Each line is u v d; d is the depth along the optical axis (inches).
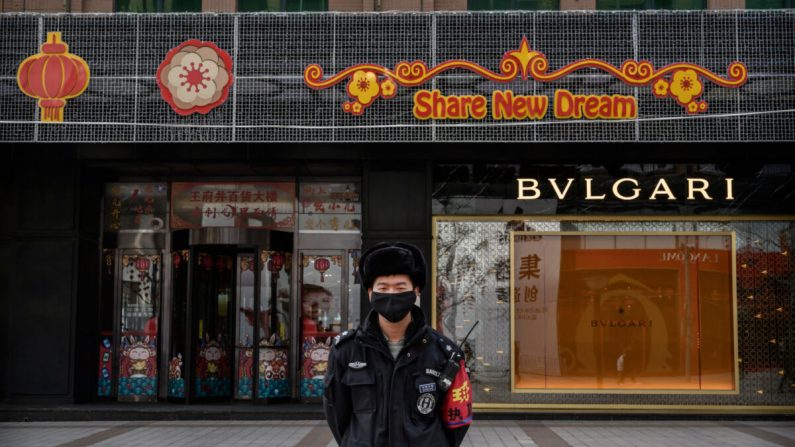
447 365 113.8
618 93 411.5
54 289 444.1
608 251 442.9
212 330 479.5
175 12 443.5
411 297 112.6
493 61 414.6
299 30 417.7
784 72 409.4
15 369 440.8
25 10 453.1
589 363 438.0
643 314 440.1
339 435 118.6
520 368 437.4
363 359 114.5
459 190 444.1
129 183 493.4
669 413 430.9
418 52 415.8
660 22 412.2
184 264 479.5
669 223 441.4
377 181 441.7
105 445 342.6
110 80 418.3
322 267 487.8
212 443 350.0
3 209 454.6
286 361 479.5
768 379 434.3
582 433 383.9
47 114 417.7
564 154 437.1
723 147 432.5
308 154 439.5
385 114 414.9
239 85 416.5
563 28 413.4
